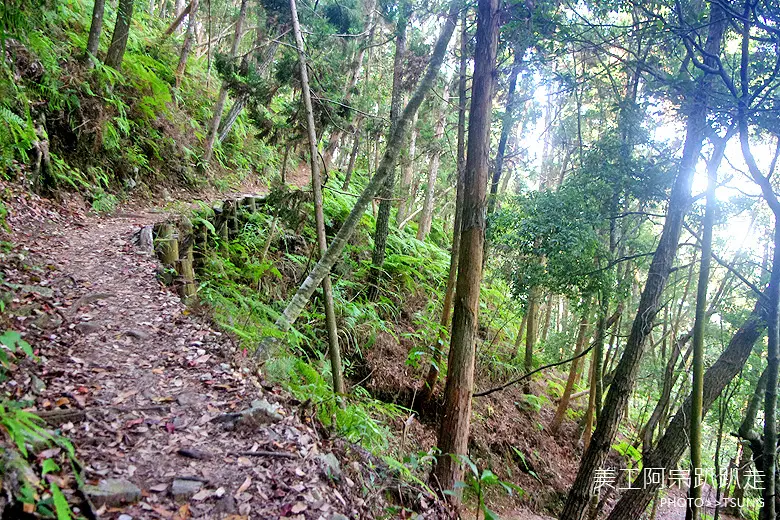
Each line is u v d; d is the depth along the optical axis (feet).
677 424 23.50
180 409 11.05
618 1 19.67
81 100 28.35
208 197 38.19
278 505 8.77
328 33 28.66
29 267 16.61
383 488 12.17
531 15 19.89
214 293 20.56
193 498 8.34
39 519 6.60
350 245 35.14
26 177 22.89
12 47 23.39
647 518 34.32
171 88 40.57
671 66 25.36
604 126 33.73
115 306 15.93
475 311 18.37
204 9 59.57
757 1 13.58
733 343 23.53
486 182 18.52
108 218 26.71
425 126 42.75
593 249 22.93
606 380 33.50
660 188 22.52
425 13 28.66
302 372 17.66
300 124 25.25
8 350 11.14
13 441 7.48
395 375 29.84
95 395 10.83
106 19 39.45
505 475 31.19
